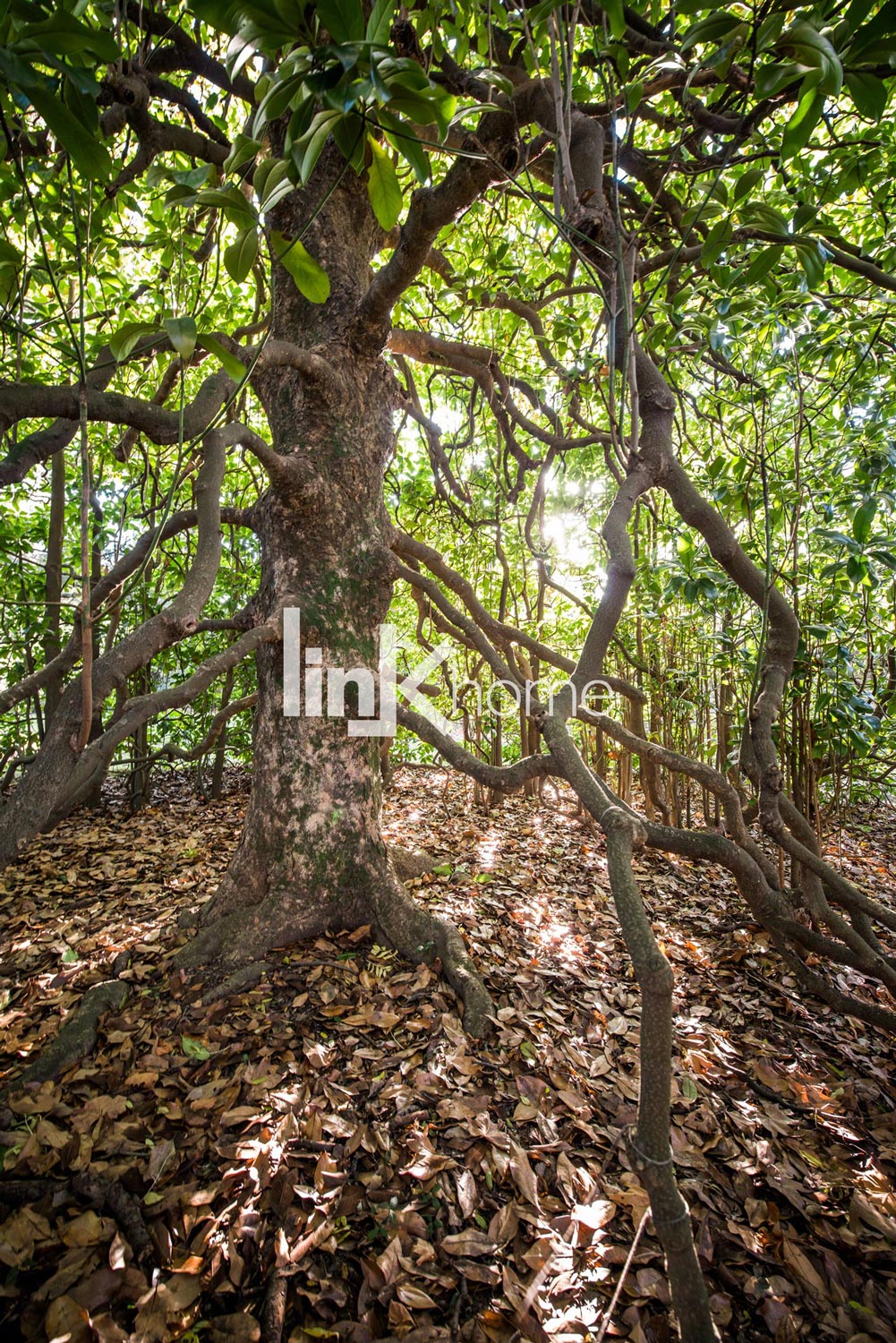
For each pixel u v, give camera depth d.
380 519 2.62
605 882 3.52
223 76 2.40
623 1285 1.32
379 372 2.62
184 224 2.39
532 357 4.45
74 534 4.95
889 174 1.99
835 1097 1.95
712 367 2.59
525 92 1.31
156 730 5.61
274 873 2.40
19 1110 1.66
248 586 5.26
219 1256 1.32
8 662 4.74
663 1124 0.94
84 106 0.84
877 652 3.39
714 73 1.28
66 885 3.46
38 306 2.09
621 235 1.29
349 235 2.50
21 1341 1.16
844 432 2.50
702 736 4.10
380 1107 1.70
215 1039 1.91
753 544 2.69
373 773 2.54
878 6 0.90
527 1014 2.13
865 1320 1.31
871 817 5.08
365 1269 1.31
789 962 2.05
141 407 1.38
